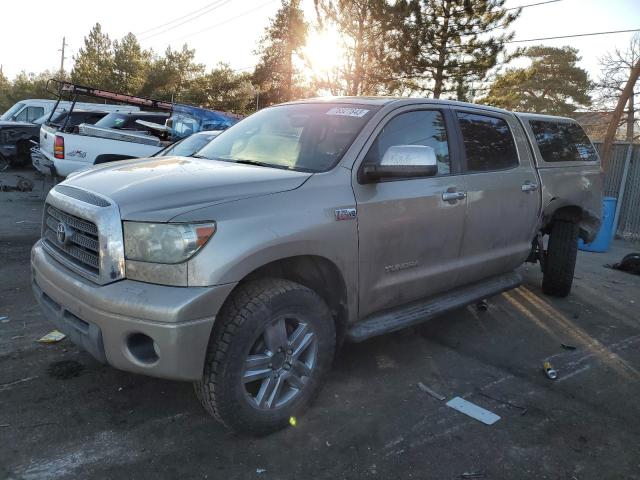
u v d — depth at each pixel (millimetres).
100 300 2658
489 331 4988
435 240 3934
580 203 5668
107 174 3240
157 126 11133
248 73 44625
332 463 2875
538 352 4547
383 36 18062
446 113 4262
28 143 15625
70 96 10648
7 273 5855
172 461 2822
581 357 4484
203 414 3273
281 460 2877
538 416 3473
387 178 3588
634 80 19688
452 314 5379
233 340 2746
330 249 3170
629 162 11281
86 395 3408
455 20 17500
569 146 5758
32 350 3984
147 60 52406
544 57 42312
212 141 4363
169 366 2590
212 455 2889
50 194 3338
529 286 6582
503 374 4078
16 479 2609
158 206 2719
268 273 3154
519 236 4926
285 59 40031
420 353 4391
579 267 8008
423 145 3758
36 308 4844
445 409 3496
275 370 3004
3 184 12812
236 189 2941
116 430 3059
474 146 4445
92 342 2738
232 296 2867
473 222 4262
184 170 3262
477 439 3166
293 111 4195
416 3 17422
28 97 58469
